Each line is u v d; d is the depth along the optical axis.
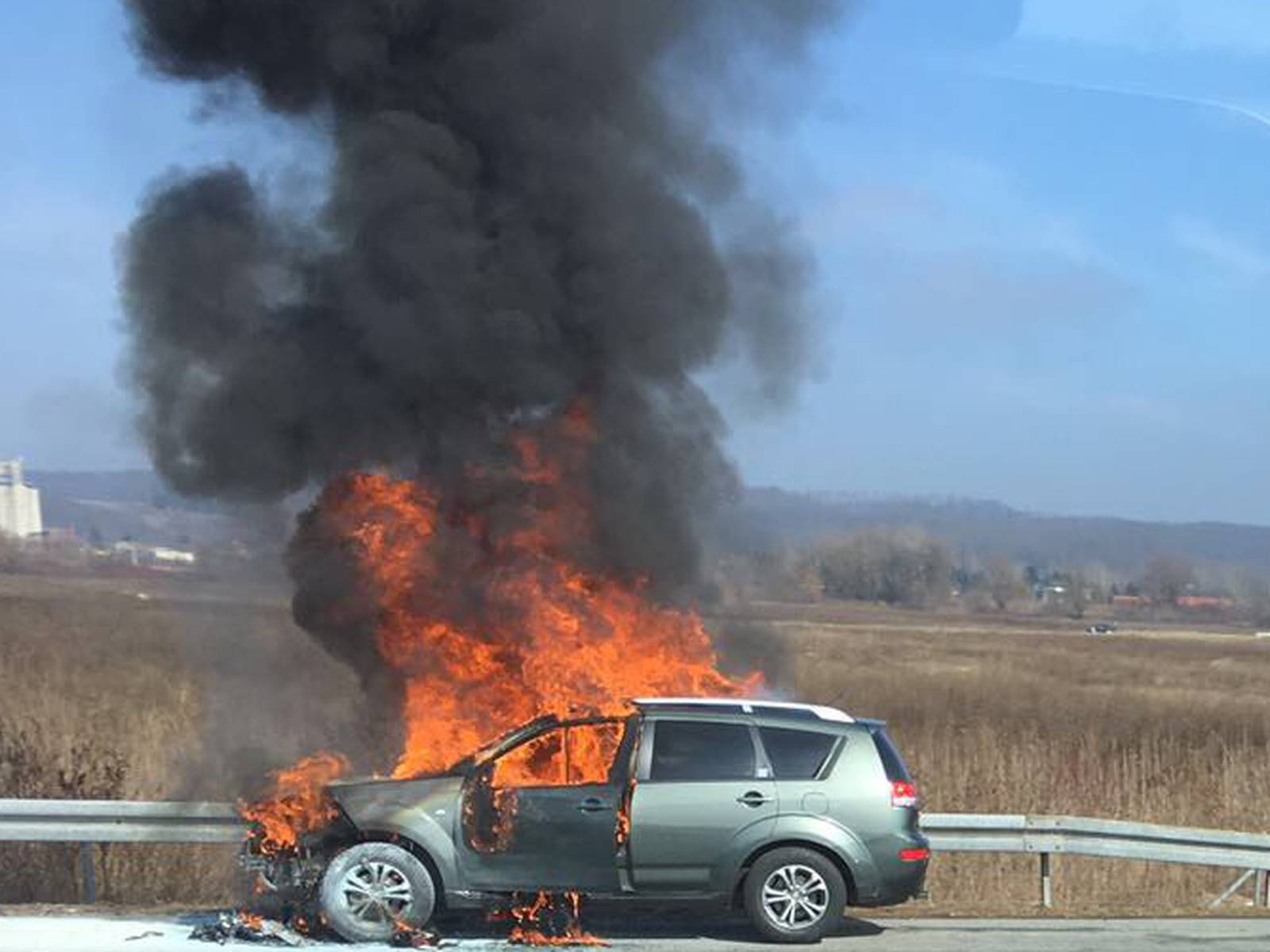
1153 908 14.58
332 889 11.36
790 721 11.93
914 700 29.91
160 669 26.67
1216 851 14.55
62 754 15.88
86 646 31.00
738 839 11.62
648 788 11.64
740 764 11.77
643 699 12.17
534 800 11.62
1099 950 11.71
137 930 11.75
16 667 26.91
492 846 11.56
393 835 11.50
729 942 11.73
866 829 11.73
